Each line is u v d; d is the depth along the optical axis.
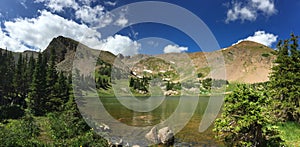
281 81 18.66
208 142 16.66
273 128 12.67
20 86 37.31
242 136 12.40
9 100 34.53
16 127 15.34
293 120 18.66
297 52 19.23
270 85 19.25
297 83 18.28
